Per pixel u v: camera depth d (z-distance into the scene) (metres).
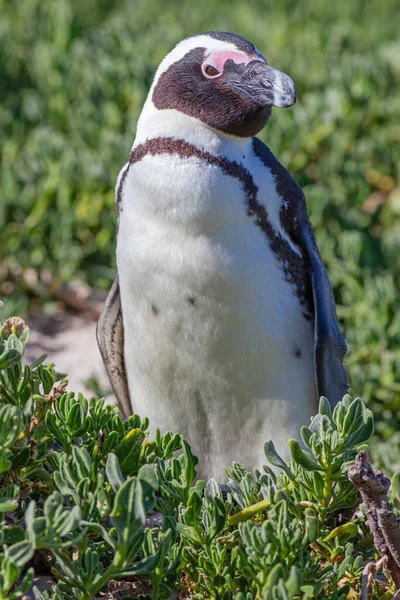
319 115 30.48
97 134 30.14
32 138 30.94
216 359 16.36
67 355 25.27
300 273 16.72
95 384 22.59
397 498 14.93
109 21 40.41
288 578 12.02
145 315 16.47
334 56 35.06
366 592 12.80
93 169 28.41
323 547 13.91
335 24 41.22
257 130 16.20
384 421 21.53
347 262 26.69
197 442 17.53
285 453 17.20
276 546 12.08
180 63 16.36
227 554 13.38
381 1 46.59
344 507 14.05
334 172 29.98
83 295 27.56
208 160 15.81
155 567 11.87
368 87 31.89
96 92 31.27
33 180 29.30
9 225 28.45
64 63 33.31
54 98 32.00
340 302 26.58
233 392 16.69
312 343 16.88
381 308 24.48
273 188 16.34
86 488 12.11
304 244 16.80
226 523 13.65
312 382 16.91
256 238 15.92
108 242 27.98
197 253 15.66
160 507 13.90
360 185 30.03
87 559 11.77
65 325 26.92
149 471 11.50
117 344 18.27
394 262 27.89
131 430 13.70
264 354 16.34
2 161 30.77
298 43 37.06
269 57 35.88
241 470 14.29
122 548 11.38
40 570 14.09
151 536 12.33
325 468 13.20
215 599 12.60
